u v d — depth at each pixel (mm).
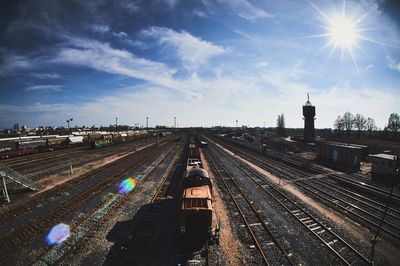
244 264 10367
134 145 67438
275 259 10773
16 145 42719
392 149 40969
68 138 58031
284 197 20141
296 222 14938
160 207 17125
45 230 13328
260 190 22453
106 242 12039
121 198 18906
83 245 11750
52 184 23344
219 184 24516
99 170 30000
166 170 30938
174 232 13172
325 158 41750
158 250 11352
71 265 10164
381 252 11570
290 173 30625
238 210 16844
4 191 19125
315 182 25781
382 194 21188
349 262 10648
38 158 40469
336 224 14594
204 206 12234
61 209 16453
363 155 42719
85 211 16125
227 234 13102
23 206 17172
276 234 13188
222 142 81312
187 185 15016
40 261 10406
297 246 11938
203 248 11539
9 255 10930
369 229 14109
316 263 10523
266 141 78250
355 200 19516
